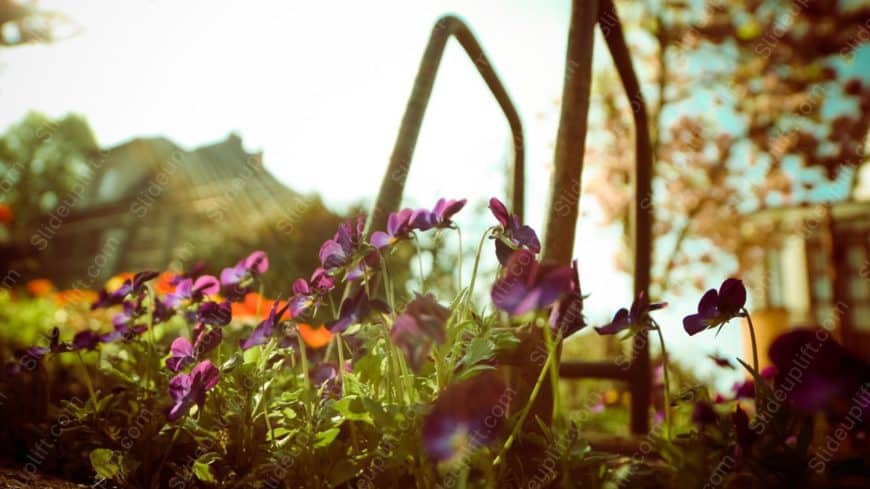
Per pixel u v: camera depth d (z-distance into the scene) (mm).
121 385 483
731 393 540
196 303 519
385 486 350
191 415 429
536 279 327
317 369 451
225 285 523
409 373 380
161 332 617
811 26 2137
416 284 1705
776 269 3252
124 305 527
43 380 572
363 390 375
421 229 394
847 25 2109
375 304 359
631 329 364
